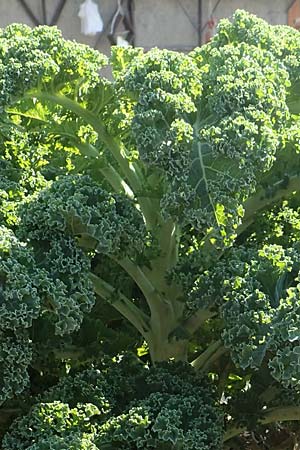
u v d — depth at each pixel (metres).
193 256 2.62
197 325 2.71
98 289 2.73
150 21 7.70
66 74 2.63
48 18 7.61
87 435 2.30
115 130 2.71
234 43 2.84
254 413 2.67
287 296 2.38
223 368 2.87
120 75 2.69
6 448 2.34
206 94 2.48
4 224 2.42
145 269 2.71
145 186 2.61
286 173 2.63
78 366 2.80
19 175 2.67
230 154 2.30
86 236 2.50
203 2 7.70
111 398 2.49
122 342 2.85
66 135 2.85
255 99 2.39
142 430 2.32
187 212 2.30
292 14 7.80
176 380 2.54
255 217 2.85
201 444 2.34
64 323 2.27
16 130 2.76
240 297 2.35
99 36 7.66
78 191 2.46
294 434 3.13
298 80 2.80
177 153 2.31
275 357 2.24
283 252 2.44
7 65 2.53
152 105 2.39
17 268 2.18
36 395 2.66
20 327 2.26
